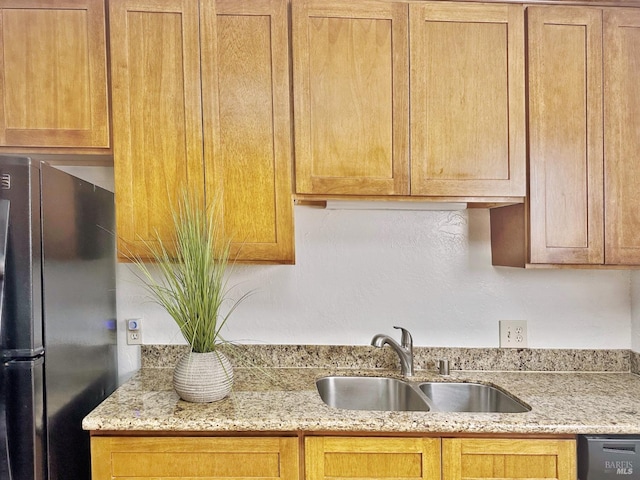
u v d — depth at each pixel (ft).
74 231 4.12
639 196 4.59
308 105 4.45
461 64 4.52
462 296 5.57
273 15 4.46
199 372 4.06
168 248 4.42
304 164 4.45
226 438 3.72
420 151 4.51
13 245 3.36
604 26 4.58
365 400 5.24
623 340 5.49
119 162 4.37
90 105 4.40
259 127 4.47
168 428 3.64
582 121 4.57
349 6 4.47
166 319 5.46
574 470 3.66
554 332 5.53
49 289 3.62
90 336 4.50
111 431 3.71
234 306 5.49
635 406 4.09
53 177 3.71
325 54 4.46
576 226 4.56
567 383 4.92
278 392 4.43
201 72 4.42
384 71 4.50
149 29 4.40
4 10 4.34
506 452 3.68
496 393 4.86
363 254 5.56
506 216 5.07
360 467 3.71
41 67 4.36
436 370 5.44
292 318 5.54
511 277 5.57
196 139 4.42
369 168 4.50
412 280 5.57
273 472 3.72
